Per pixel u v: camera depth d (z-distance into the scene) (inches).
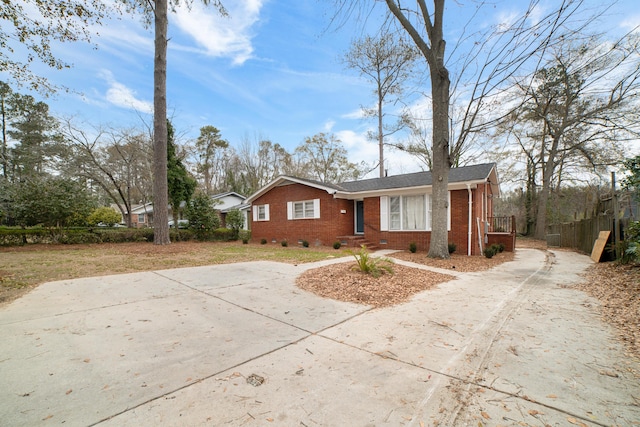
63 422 81.0
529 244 753.6
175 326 159.0
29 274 291.3
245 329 155.7
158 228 554.6
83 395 94.4
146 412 85.8
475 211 473.7
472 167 528.7
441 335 148.5
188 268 339.0
